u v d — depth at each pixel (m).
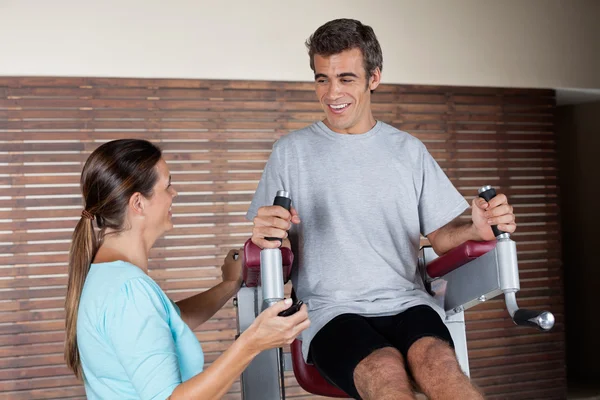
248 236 3.85
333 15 3.89
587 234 4.87
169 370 1.26
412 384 1.51
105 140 3.68
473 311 4.18
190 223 3.78
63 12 3.58
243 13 3.78
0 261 3.56
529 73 4.19
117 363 1.33
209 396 1.22
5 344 3.54
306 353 1.68
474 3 4.11
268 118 3.87
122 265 1.39
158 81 3.74
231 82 3.83
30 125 3.61
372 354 1.46
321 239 1.74
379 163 1.79
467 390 1.33
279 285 1.35
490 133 4.22
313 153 1.79
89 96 3.67
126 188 1.44
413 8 4.01
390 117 4.04
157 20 3.68
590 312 4.87
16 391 3.54
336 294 1.69
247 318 1.83
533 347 4.25
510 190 4.26
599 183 4.78
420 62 4.02
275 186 1.81
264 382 1.77
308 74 3.86
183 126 3.78
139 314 1.30
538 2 4.21
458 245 1.77
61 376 3.58
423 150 1.85
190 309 1.81
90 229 1.45
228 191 3.83
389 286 1.72
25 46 3.53
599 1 4.30
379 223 1.76
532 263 4.30
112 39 3.63
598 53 4.30
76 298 1.41
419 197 1.85
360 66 1.72
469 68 4.10
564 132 4.96
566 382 4.42
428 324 1.58
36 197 3.61
